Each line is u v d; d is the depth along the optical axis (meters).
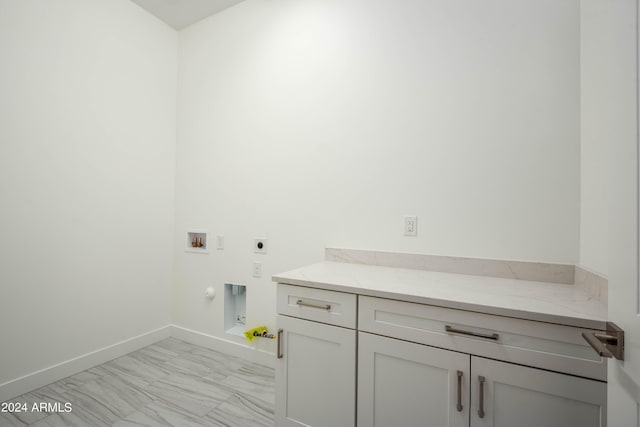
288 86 2.00
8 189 1.60
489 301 0.98
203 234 2.37
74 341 1.87
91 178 1.97
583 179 1.23
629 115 0.63
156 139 2.38
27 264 1.67
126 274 2.17
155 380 1.80
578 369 0.83
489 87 1.43
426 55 1.57
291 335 1.30
